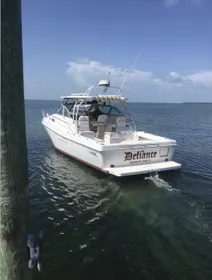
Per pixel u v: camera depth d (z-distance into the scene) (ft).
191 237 18.22
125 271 15.24
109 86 35.01
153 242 17.79
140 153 30.25
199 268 15.30
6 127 6.16
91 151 30.78
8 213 6.75
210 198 24.38
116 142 30.73
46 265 15.69
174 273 14.96
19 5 5.83
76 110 35.12
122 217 21.22
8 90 5.97
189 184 27.94
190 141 57.93
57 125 40.65
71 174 31.63
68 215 21.70
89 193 26.07
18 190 6.72
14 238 7.04
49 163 36.01
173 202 23.52
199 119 122.31
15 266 7.29
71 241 18.10
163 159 31.78
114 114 37.32
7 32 5.69
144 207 22.66
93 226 19.98
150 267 15.48
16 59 5.94
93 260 16.16
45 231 19.29
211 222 20.13
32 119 94.27
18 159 6.53
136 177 29.91
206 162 38.47
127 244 17.67
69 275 14.97
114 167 29.53
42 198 24.99
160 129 79.77
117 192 25.99
